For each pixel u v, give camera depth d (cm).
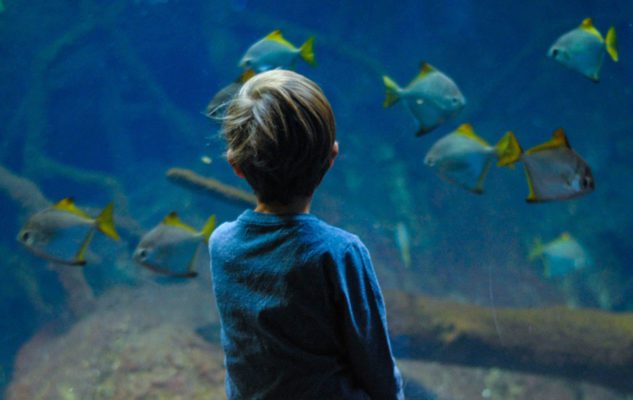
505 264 1260
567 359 585
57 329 939
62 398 626
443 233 1405
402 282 1163
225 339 156
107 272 1054
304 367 143
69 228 365
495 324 612
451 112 433
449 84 427
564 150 286
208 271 1041
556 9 2231
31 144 1830
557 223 1414
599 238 1351
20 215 1108
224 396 600
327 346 145
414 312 633
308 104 132
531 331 599
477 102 2122
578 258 536
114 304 914
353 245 140
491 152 403
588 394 711
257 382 149
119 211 1363
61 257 368
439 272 1231
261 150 133
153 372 635
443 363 626
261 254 142
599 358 571
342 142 2100
